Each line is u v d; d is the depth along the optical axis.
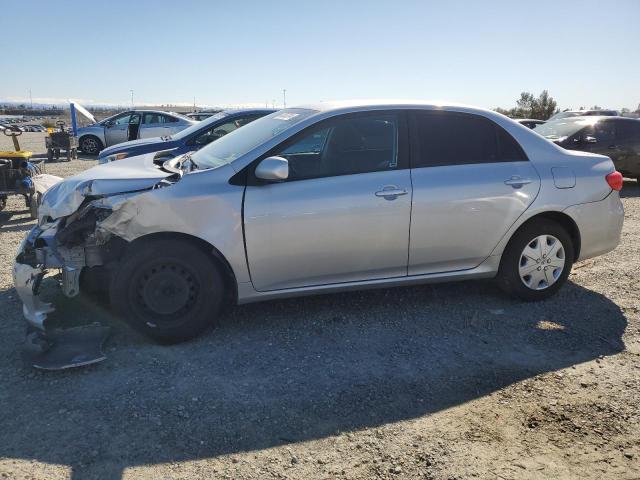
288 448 2.70
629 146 11.01
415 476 2.50
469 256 4.27
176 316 3.71
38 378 3.30
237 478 2.48
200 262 3.67
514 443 2.74
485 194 4.15
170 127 18.20
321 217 3.80
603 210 4.53
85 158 17.81
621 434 2.82
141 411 2.98
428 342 3.84
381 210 3.92
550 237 4.42
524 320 4.20
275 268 3.82
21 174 7.69
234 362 3.54
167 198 3.57
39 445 2.68
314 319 4.19
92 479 2.46
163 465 2.56
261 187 3.75
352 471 2.54
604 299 4.62
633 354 3.67
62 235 3.67
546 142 4.50
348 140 4.01
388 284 4.16
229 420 2.92
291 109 4.56
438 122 4.21
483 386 3.28
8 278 5.00
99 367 3.44
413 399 3.14
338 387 3.26
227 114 7.98
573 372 3.44
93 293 4.38
